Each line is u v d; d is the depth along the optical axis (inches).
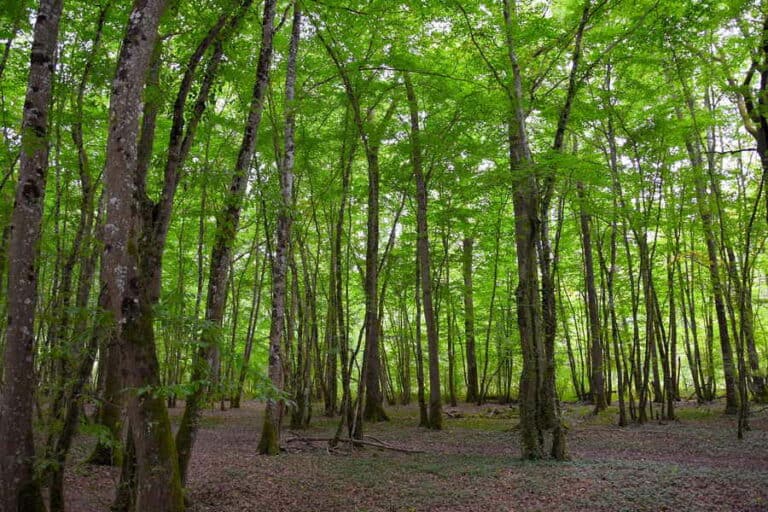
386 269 840.9
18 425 228.2
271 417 498.3
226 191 292.2
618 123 639.8
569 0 550.0
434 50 580.7
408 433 645.9
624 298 856.3
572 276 1049.5
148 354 203.3
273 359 489.7
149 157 259.8
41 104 242.8
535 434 432.5
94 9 342.0
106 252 201.8
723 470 364.8
